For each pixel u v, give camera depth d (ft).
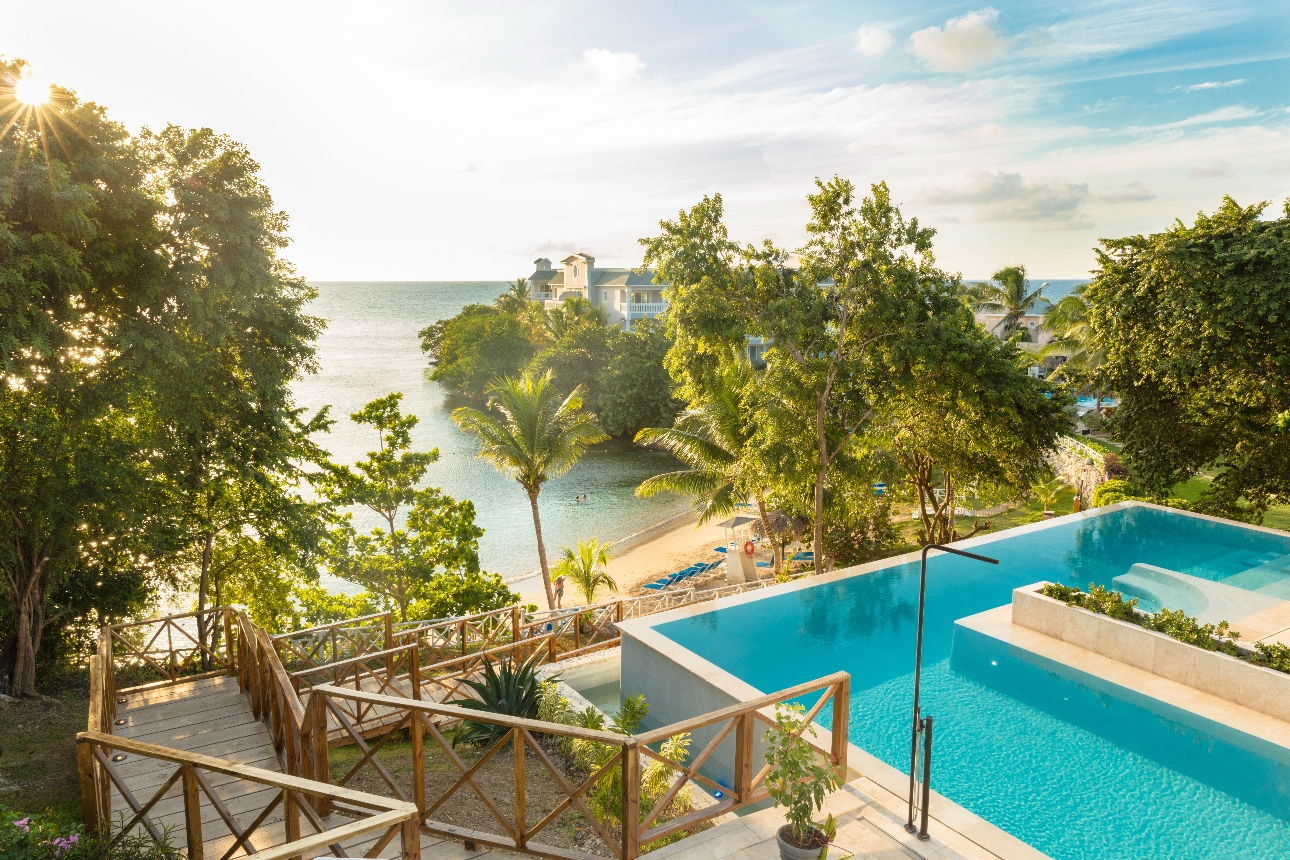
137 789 25.59
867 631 46.01
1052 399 69.10
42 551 40.32
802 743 20.59
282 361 51.60
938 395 66.23
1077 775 30.68
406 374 328.08
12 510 38.37
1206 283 58.95
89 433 42.34
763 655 42.52
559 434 82.99
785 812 22.45
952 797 29.19
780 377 61.26
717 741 21.93
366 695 21.21
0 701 37.70
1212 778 30.32
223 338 44.34
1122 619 40.75
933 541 84.12
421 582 69.56
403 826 15.81
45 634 45.96
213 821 23.00
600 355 205.26
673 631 45.70
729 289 63.31
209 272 41.14
